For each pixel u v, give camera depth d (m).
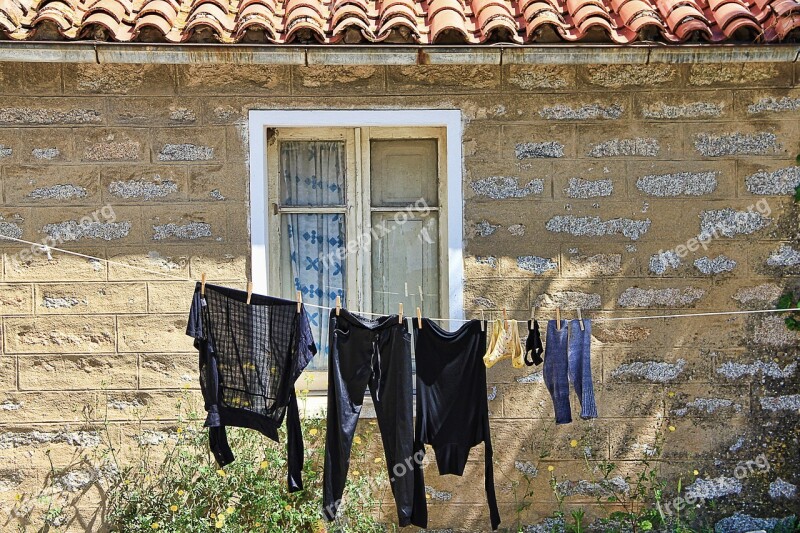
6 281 5.18
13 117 5.16
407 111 5.28
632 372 5.38
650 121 5.34
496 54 4.97
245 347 4.60
